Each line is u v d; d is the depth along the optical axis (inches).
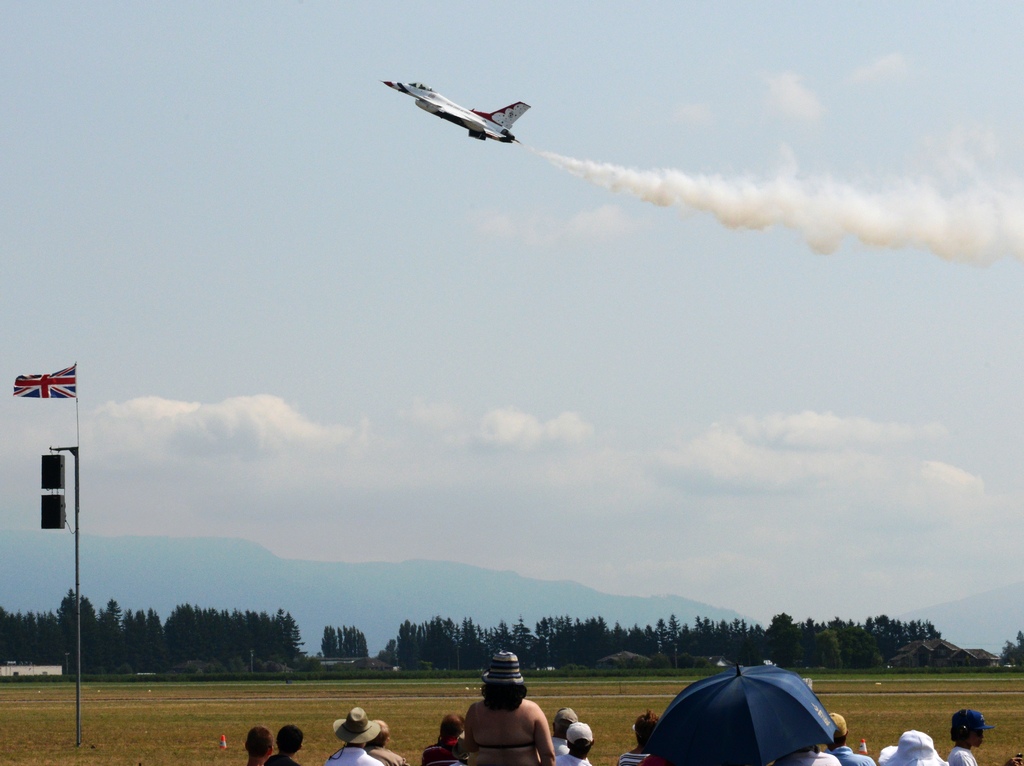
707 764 1256.8
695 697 1320.1
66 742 5383.9
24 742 5383.9
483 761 1237.7
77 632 5167.3
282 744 1521.9
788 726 1273.4
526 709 1239.5
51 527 4795.8
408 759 4379.9
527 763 1227.9
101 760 4478.3
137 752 4837.6
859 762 1533.0
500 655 1250.0
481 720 1243.8
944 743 4913.9
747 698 1291.8
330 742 5196.9
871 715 6825.8
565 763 1573.6
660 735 1304.1
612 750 4648.1
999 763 4055.1
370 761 1513.3
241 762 4394.7
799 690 1331.2
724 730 1264.8
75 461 5088.6
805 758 1309.1
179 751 4894.2
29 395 5236.2
